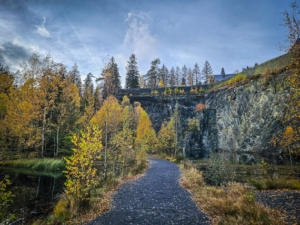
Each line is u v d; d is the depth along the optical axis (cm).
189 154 4653
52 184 1544
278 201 930
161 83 8606
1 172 1870
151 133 4194
